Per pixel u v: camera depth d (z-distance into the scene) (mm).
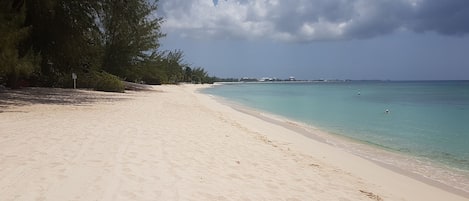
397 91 75500
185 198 5773
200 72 146000
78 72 31406
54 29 22125
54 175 6430
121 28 39281
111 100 24766
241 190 6457
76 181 6180
